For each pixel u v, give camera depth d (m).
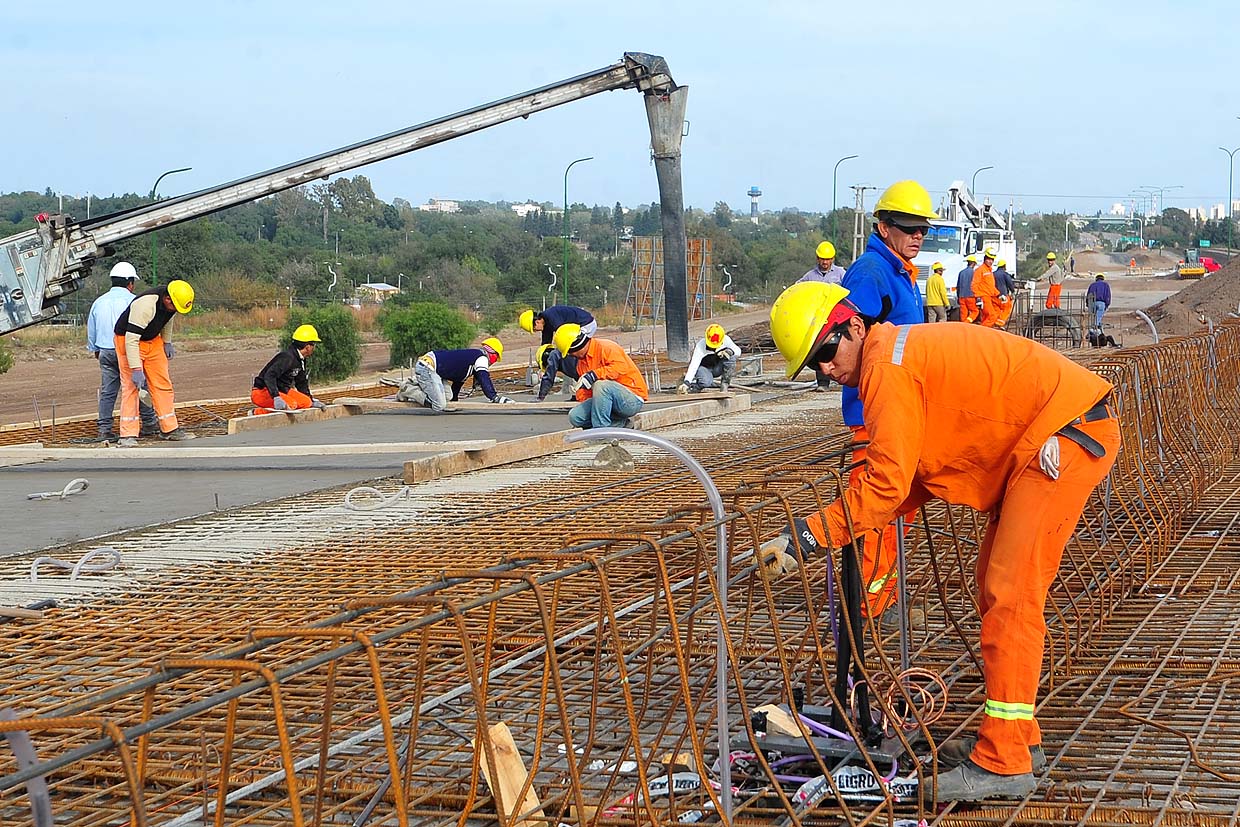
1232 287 32.75
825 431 10.74
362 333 34.81
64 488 9.02
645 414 11.40
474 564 5.69
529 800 3.16
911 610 4.97
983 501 3.47
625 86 15.32
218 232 55.66
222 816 2.22
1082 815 3.15
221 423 13.50
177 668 2.08
